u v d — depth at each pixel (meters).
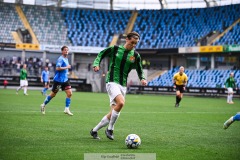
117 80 7.91
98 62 7.89
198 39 49.44
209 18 52.19
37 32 53.25
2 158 5.66
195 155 6.32
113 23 56.78
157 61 54.78
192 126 11.07
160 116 14.45
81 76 49.66
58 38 53.75
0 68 48.00
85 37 54.53
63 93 38.06
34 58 50.56
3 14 53.56
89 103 21.78
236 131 9.98
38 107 16.75
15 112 13.88
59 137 8.02
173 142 7.77
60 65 13.20
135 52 8.00
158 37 53.69
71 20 56.34
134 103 23.97
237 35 46.56
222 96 41.19
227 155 6.39
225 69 47.19
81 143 7.29
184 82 21.36
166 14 56.38
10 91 35.75
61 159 5.69
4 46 49.47
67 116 13.10
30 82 45.53
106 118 7.83
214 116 15.17
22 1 56.84
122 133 9.06
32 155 5.95
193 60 51.56
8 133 8.33
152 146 7.16
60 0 58.12
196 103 26.92
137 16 57.34
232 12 49.97
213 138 8.52
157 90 45.25
